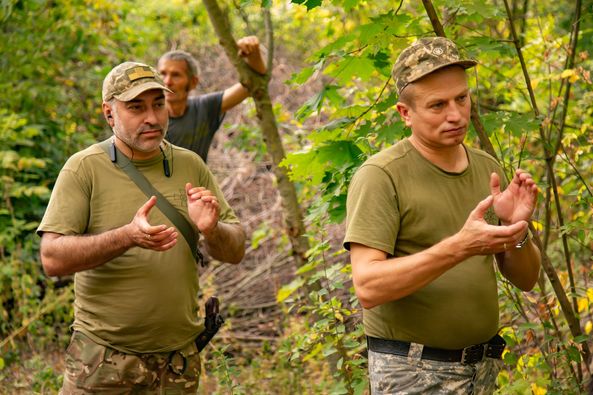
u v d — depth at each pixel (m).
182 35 11.47
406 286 2.68
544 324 3.99
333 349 4.17
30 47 8.20
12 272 6.71
